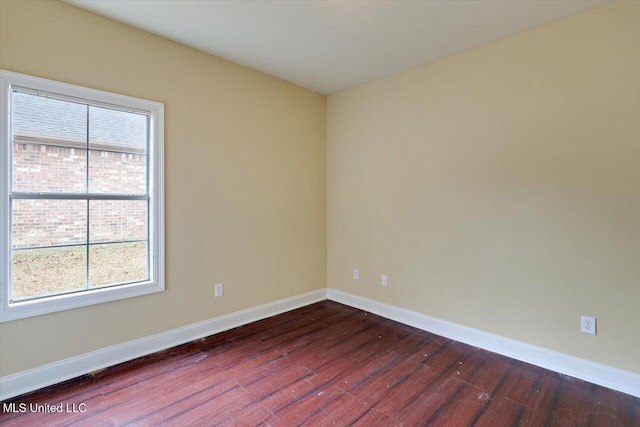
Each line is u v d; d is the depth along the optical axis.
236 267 3.09
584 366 2.20
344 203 3.77
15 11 1.95
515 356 2.49
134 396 1.99
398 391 2.07
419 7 2.13
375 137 3.43
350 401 1.97
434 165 2.96
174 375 2.23
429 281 3.02
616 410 1.89
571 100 2.23
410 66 3.06
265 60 2.96
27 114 2.03
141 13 2.22
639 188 2.00
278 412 1.86
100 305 2.30
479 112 2.67
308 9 2.17
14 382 1.97
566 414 1.86
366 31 2.44
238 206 3.09
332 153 3.89
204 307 2.87
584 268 2.20
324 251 3.94
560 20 2.26
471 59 2.71
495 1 2.06
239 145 3.08
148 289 2.52
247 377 2.22
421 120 3.05
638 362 2.02
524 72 2.42
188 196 2.74
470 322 2.75
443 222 2.91
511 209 2.51
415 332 2.99
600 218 2.14
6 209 1.96
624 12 2.03
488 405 1.93
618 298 2.08
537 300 2.40
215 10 2.19
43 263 2.12
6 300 1.96
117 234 2.43
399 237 3.25
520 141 2.45
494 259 2.61
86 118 2.26
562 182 2.28
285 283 3.53
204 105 2.82
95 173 2.31
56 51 2.09
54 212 2.15
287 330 3.02
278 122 3.41
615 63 2.06
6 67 1.93
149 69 2.49
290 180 3.54
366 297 3.57
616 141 2.07
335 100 3.83
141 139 2.52
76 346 2.20
